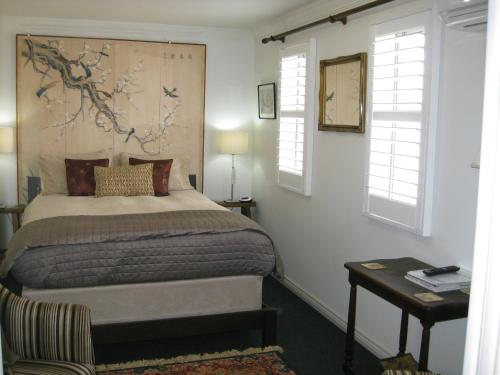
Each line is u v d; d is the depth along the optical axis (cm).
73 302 317
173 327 327
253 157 592
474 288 131
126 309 327
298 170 452
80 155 527
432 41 278
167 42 560
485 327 129
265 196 554
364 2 353
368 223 355
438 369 283
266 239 354
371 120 334
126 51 549
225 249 340
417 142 291
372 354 346
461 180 269
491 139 127
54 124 538
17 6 471
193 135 578
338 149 393
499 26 125
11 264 311
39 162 521
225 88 584
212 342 361
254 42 582
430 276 258
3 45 521
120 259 320
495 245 127
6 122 529
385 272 277
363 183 358
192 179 568
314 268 438
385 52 316
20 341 231
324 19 396
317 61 422
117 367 315
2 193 532
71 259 313
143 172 500
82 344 233
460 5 226
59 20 528
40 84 531
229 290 347
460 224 270
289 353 345
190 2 437
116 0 437
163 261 328
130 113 557
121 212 404
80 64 538
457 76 270
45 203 443
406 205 302
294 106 455
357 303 368
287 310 431
